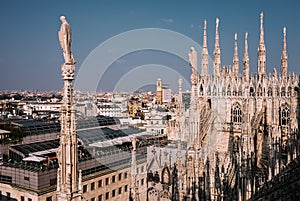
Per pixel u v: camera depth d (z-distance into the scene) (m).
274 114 71.44
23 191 64.69
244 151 48.94
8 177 67.81
